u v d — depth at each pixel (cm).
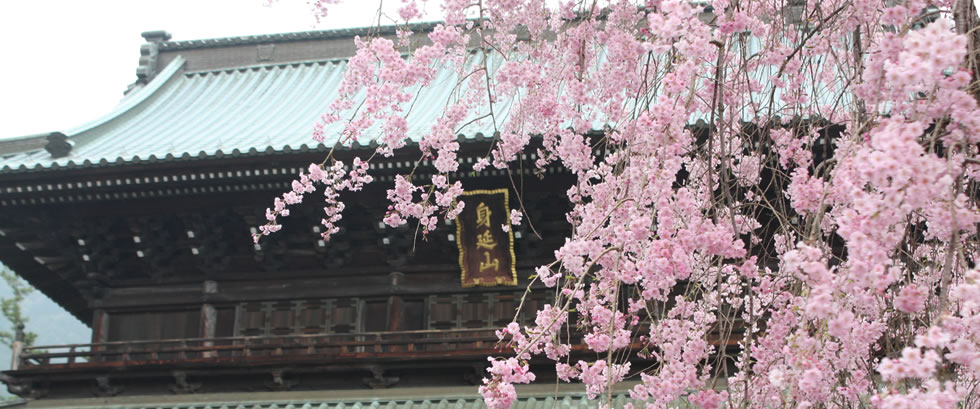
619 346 656
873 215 455
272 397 1563
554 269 1589
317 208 1603
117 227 1702
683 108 575
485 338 1512
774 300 703
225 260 1681
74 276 1817
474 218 1559
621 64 708
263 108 2230
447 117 764
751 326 656
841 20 640
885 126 465
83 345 1622
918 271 693
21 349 1625
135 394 1616
